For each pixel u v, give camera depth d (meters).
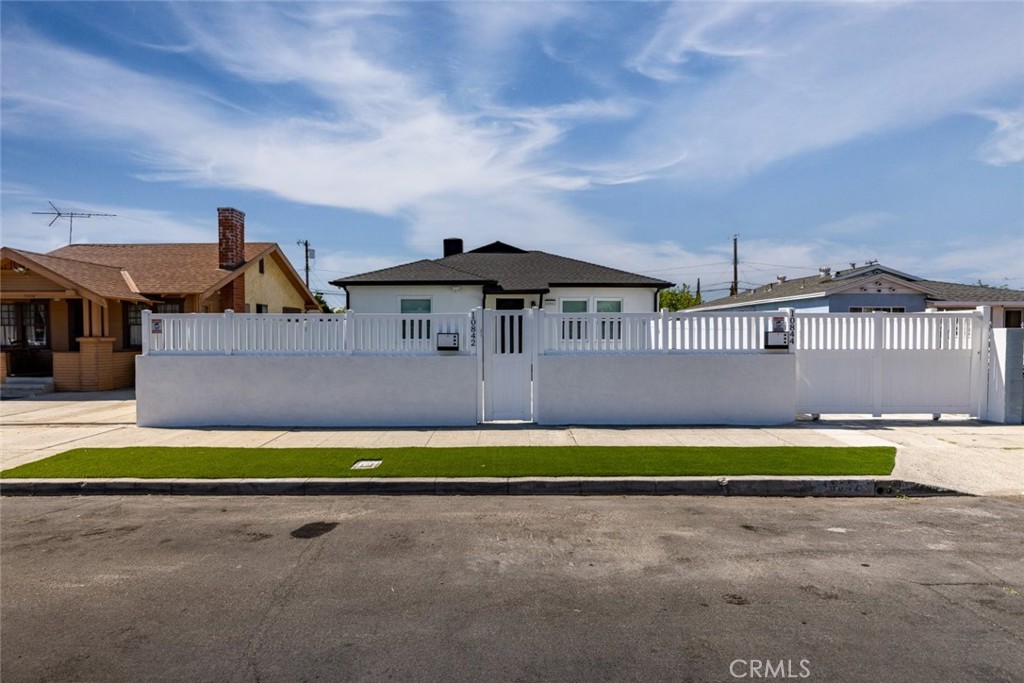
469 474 7.14
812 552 5.07
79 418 11.86
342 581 4.53
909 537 5.45
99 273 18.42
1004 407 10.40
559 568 4.75
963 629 3.78
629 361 10.34
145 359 10.49
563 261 21.23
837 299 22.33
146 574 4.68
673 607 4.08
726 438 9.14
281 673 3.32
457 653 3.52
